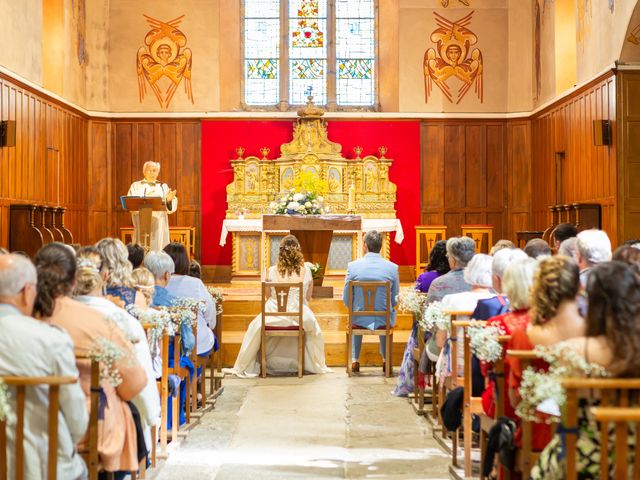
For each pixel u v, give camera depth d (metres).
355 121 17.42
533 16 17.14
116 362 4.42
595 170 13.36
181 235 16.17
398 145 17.47
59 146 15.09
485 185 17.53
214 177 17.38
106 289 5.60
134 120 17.34
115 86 17.39
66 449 3.79
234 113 17.38
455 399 5.59
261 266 14.36
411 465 5.93
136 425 4.79
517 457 4.28
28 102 13.32
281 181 16.78
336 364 10.65
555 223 14.12
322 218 11.93
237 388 9.06
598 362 3.39
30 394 3.76
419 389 7.94
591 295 3.46
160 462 5.89
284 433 6.98
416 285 8.40
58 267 4.28
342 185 16.81
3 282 3.76
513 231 17.48
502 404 4.49
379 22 17.83
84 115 16.73
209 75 17.53
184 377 7.04
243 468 5.84
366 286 9.64
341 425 7.27
